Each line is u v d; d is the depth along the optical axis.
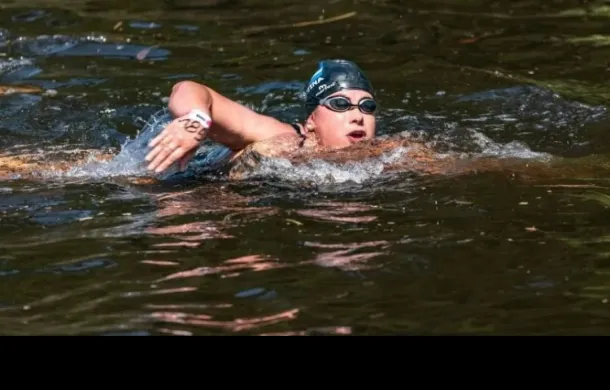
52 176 19.05
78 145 21.16
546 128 21.72
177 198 17.80
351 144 19.81
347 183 18.28
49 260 15.29
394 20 30.02
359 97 19.83
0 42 28.05
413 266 14.80
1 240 16.09
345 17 30.30
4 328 13.27
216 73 25.95
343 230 16.17
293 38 28.64
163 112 22.42
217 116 18.92
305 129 20.14
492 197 17.50
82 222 16.77
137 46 27.98
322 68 20.11
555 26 29.19
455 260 14.98
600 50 27.17
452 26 29.39
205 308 13.66
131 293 14.13
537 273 14.52
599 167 18.95
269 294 14.01
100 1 31.78
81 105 23.66
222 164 19.42
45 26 29.39
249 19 30.34
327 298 13.88
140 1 31.81
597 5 30.88
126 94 24.44
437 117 22.62
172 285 14.36
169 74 25.91
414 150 19.73
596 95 23.92
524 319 13.27
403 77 25.61
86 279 14.62
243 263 15.01
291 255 15.24
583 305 13.58
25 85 25.05
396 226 16.28
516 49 27.50
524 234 15.89
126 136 21.83
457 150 19.92
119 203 17.58
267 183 18.39
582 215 16.61
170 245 15.72
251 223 16.56
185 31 29.25
